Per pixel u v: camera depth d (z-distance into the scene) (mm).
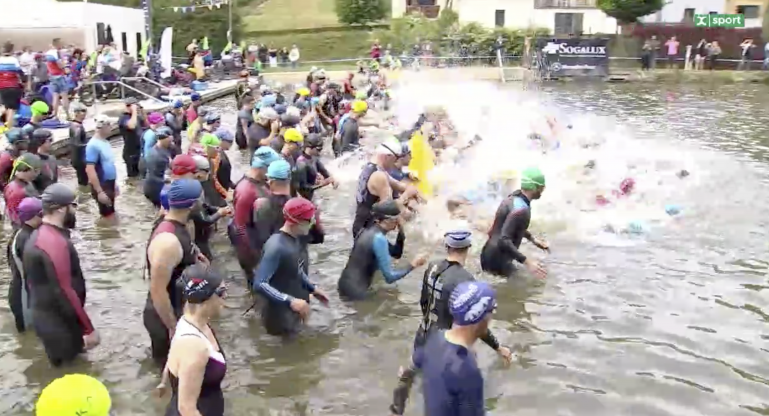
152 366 6617
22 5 29938
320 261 9422
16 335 7273
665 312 7770
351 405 5996
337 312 7770
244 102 17469
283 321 7082
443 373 4023
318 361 6734
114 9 33312
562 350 6895
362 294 8031
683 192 12711
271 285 6906
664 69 42969
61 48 26969
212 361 4371
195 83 30453
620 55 44375
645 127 21312
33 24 30016
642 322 7516
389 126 20719
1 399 6055
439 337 4211
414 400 5965
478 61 46031
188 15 48750
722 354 6832
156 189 11125
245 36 53281
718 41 42812
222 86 33000
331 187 13414
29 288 6445
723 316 7676
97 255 9797
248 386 6281
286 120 11859
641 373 6469
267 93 20312
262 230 7848
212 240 10281
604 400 6020
